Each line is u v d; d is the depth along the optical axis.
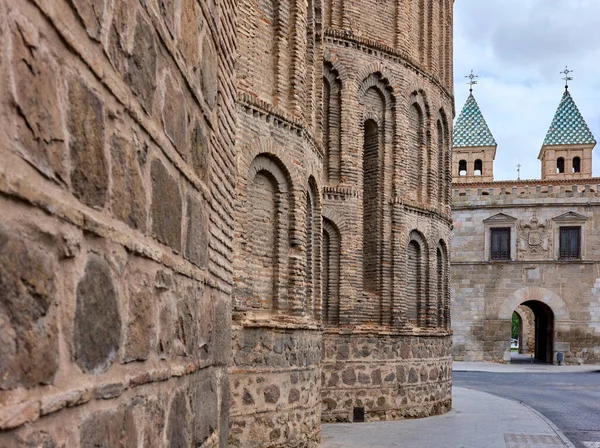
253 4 13.48
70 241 2.62
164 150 4.15
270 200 13.95
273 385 13.10
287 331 13.55
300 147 14.37
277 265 13.87
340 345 19.72
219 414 6.57
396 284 21.45
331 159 20.52
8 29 2.13
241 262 12.74
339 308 19.91
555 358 50.34
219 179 6.75
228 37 7.21
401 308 21.48
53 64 2.48
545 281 51.03
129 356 3.41
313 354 14.97
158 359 4.03
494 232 52.25
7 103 2.13
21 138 2.22
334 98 20.69
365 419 19.75
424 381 21.80
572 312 50.53
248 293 13.12
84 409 2.77
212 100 6.09
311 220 16.02
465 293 52.12
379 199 21.69
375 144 21.95
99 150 2.96
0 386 2.07
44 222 2.40
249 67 13.23
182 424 4.69
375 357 20.22
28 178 2.28
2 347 2.08
